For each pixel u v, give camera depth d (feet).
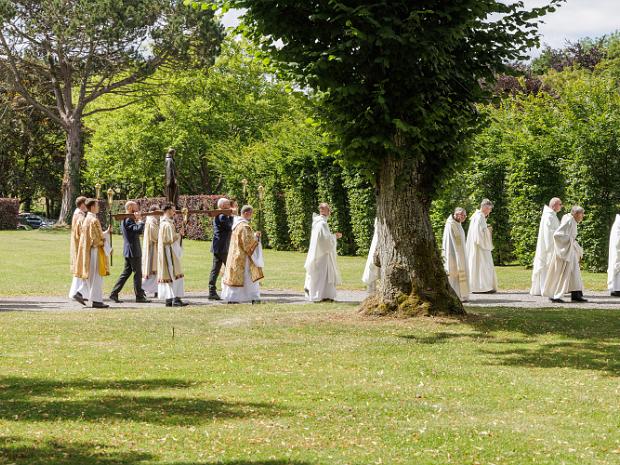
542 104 82.28
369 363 33.06
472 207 85.92
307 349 36.22
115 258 94.22
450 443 21.45
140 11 144.25
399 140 42.60
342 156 44.27
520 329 40.73
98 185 56.59
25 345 37.32
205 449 20.65
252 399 26.50
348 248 103.14
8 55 153.99
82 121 183.73
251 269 53.88
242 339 38.86
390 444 21.36
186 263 90.12
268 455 20.13
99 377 30.12
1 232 156.76
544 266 58.23
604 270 73.92
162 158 170.71
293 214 111.86
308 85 41.50
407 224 44.09
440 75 40.11
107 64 151.53
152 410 24.81
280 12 41.45
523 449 20.99
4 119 185.57
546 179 77.87
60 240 131.23
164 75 170.09
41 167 213.05
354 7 39.70
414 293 43.80
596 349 36.17
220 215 58.03
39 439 21.25
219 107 171.53
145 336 39.91
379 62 39.01
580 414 25.03
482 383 29.43
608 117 73.61
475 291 61.52
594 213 73.82
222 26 151.33
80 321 44.55
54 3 148.36
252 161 123.03
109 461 19.45
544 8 42.39
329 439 21.81
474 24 42.42
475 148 49.34
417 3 40.01
